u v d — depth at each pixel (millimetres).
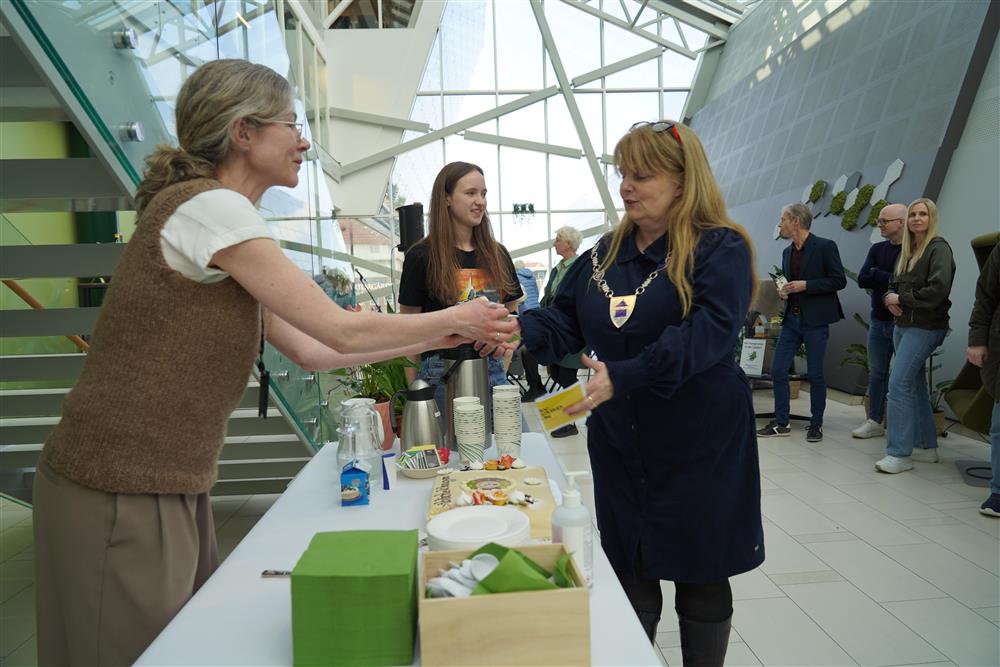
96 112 1933
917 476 3861
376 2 10680
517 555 891
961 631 2223
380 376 2291
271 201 3172
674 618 2457
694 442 1514
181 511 1193
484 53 11070
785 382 4938
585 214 11484
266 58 3773
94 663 1144
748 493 1581
